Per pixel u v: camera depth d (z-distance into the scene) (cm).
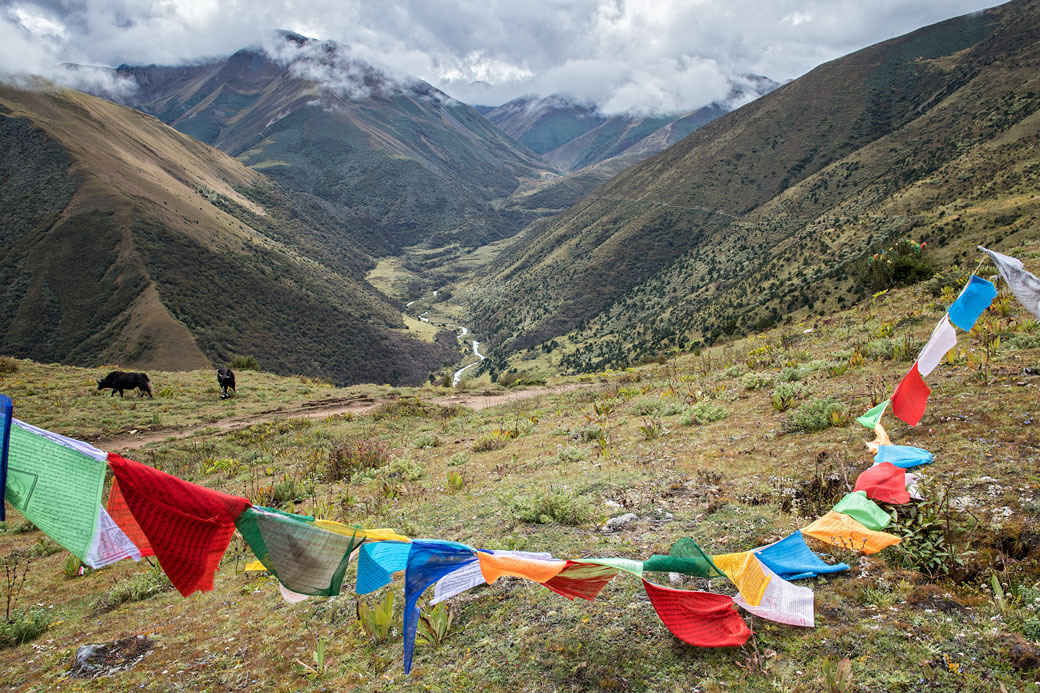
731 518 637
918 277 2692
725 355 2352
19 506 297
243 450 1844
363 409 2488
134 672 546
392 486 1088
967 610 423
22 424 300
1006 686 351
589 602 515
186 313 14425
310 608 616
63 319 14362
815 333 2030
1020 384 818
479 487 998
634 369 3256
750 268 16838
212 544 328
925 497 565
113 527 315
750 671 396
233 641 577
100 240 16362
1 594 857
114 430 2044
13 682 574
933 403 825
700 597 431
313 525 339
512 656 459
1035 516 504
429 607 556
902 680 366
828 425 886
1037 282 587
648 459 974
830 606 450
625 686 405
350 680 469
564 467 1041
